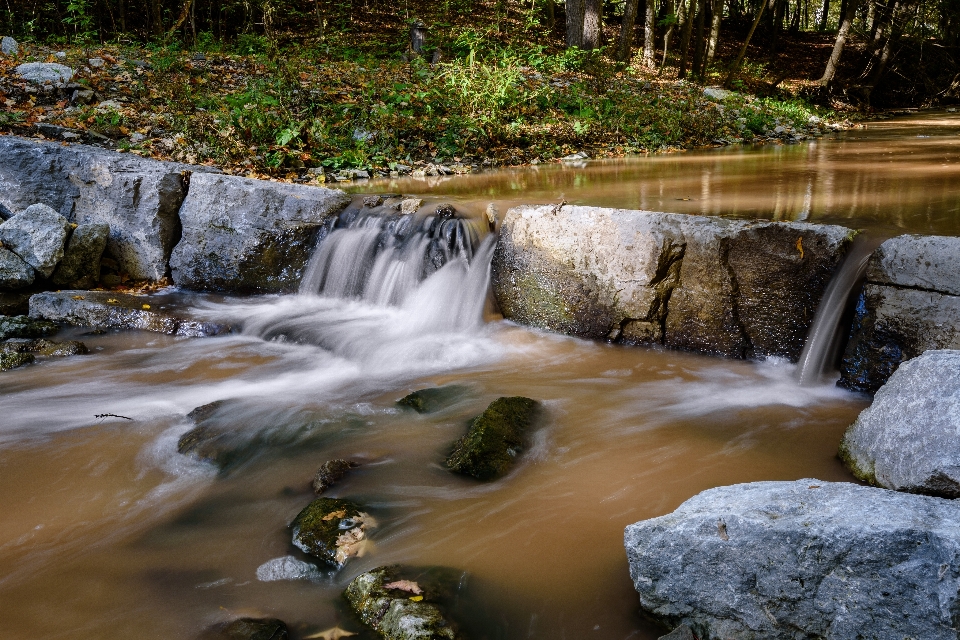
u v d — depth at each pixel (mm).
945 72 24906
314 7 21469
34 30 15578
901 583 1839
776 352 4238
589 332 4871
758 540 2029
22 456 3518
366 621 2229
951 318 3473
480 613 2242
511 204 5707
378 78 12188
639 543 2213
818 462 3123
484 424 3361
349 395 4215
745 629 2064
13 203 6410
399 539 2656
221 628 2227
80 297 5719
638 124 11688
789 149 10188
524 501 2914
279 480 3203
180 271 6336
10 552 2709
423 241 5559
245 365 4867
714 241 4273
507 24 22500
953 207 5090
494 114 10266
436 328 5395
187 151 8039
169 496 3115
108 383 4555
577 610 2268
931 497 2145
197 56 11922
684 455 3252
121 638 2215
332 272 5957
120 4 16594
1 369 4762
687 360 4434
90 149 6535
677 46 26672
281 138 8211
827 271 3975
